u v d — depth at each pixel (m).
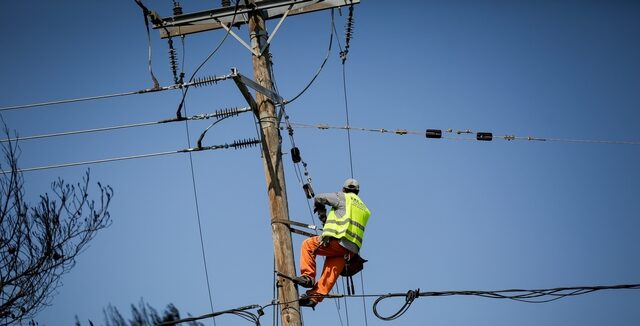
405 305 9.59
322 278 9.59
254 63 10.31
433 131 11.94
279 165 9.78
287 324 9.12
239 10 10.66
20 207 10.82
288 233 9.46
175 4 10.91
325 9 11.07
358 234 9.62
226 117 10.34
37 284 10.80
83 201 11.17
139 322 11.54
